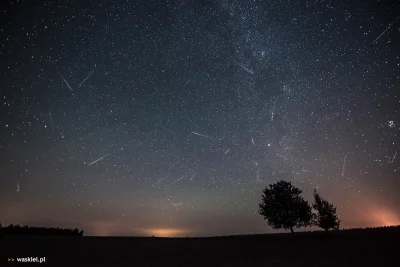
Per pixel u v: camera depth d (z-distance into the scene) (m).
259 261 13.04
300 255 14.01
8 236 18.64
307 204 22.34
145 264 12.64
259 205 23.34
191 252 15.70
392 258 12.20
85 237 21.23
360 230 23.64
